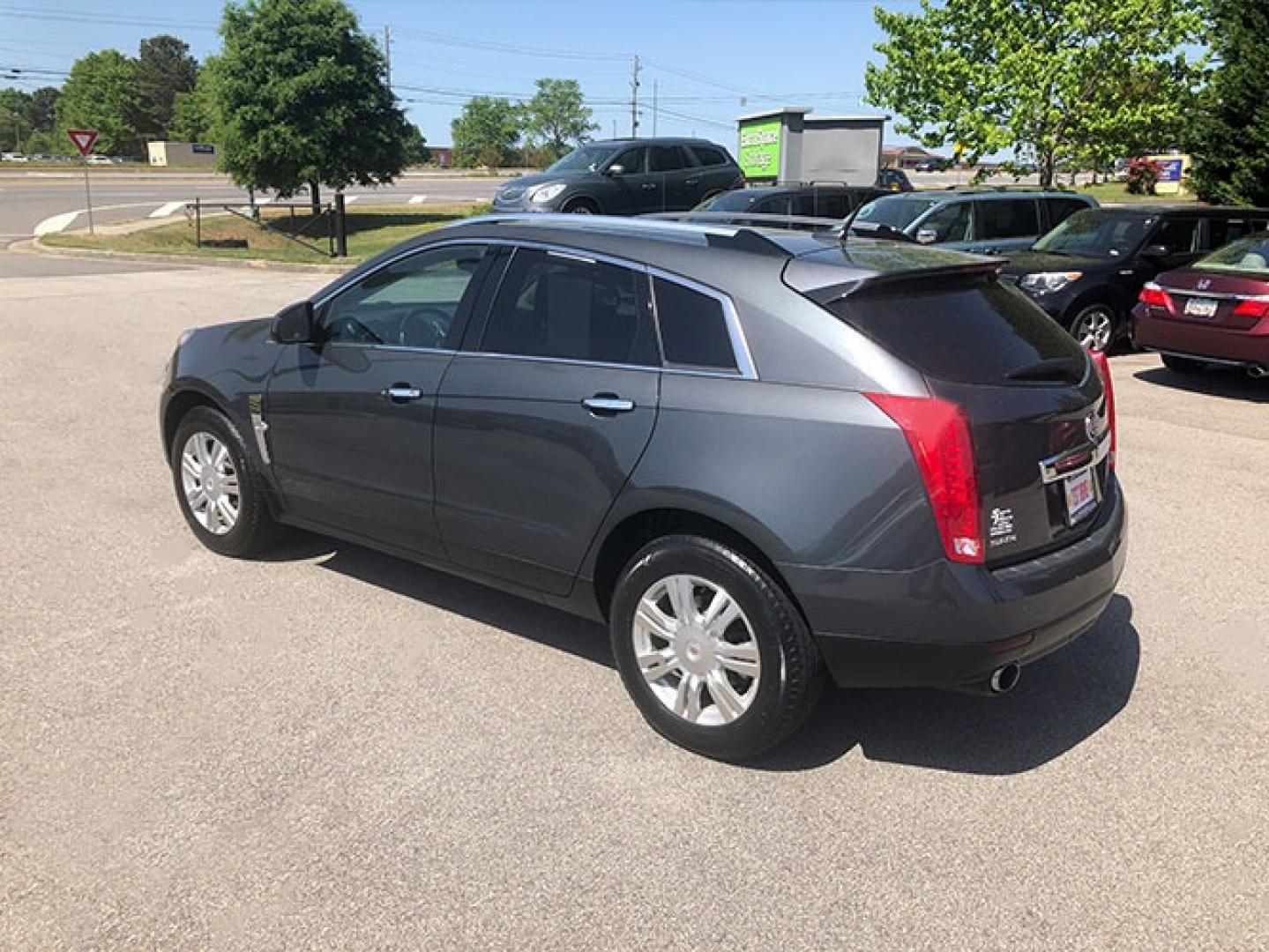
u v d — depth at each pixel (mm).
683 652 3504
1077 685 4062
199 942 2656
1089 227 11852
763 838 3105
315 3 31016
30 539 5512
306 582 4980
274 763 3453
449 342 4113
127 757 3469
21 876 2889
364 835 3092
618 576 3740
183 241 28219
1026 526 3260
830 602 3164
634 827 3154
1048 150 19703
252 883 2877
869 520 3098
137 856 2980
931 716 3846
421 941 2672
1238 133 21875
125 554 5297
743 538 3322
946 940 2695
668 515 3553
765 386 3287
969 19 20094
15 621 4504
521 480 3834
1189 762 3520
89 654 4203
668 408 3430
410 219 35875
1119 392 9477
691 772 3453
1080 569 3346
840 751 3598
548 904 2816
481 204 41656
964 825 3178
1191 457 7203
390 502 4344
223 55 31125
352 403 4379
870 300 3318
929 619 3100
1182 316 9297
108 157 116062
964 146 20234
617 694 3963
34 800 3232
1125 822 3191
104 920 2727
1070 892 2877
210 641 4344
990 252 12781
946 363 3213
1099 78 19297
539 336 3867
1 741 3551
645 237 3740
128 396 9078
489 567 4078
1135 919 2771
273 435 4777
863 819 3207
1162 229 11297
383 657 4230
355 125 31953
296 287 17047
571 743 3611
